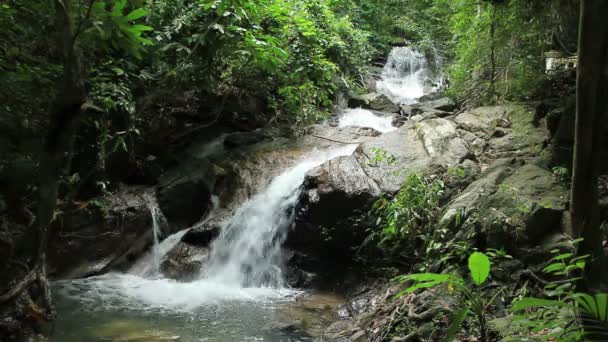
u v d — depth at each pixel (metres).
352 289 6.50
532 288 4.88
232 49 7.54
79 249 7.33
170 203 8.48
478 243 5.50
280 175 8.44
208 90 9.16
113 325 5.47
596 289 3.45
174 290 6.83
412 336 4.57
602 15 3.32
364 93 12.59
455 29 10.10
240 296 6.60
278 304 6.26
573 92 7.80
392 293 5.66
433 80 14.60
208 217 8.25
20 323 5.00
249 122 10.41
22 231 5.64
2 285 5.16
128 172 8.78
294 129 10.27
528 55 8.48
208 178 8.68
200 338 5.13
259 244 7.49
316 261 7.09
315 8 11.62
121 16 4.55
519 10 7.90
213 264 7.56
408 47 15.93
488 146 7.54
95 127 7.55
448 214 5.80
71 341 5.02
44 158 4.91
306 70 9.00
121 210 7.77
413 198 6.17
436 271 5.49
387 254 6.36
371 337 4.91
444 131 7.89
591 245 3.55
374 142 8.09
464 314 3.02
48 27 5.90
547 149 6.93
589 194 3.55
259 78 9.87
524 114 7.97
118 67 7.86
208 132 10.16
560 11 7.82
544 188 5.96
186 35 7.57
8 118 5.68
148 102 8.27
